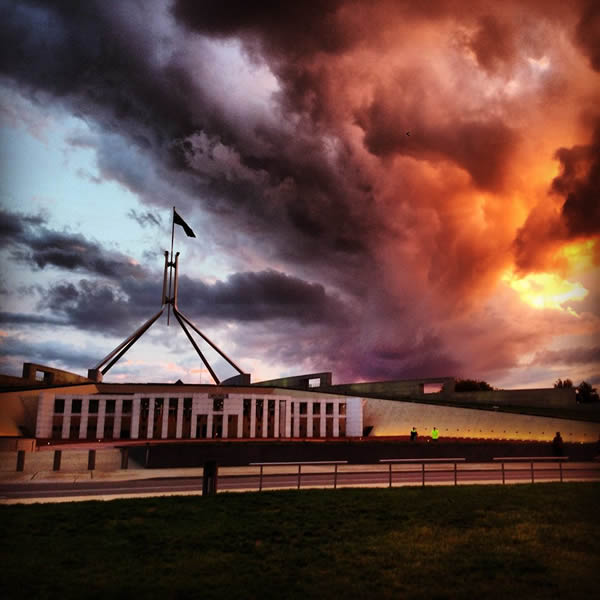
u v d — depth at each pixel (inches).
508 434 1983.3
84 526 596.1
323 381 3016.7
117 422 2041.1
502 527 613.6
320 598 426.6
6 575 461.7
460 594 431.5
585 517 655.1
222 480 962.7
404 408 2389.3
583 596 425.1
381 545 550.9
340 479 975.6
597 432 1737.2
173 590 438.0
